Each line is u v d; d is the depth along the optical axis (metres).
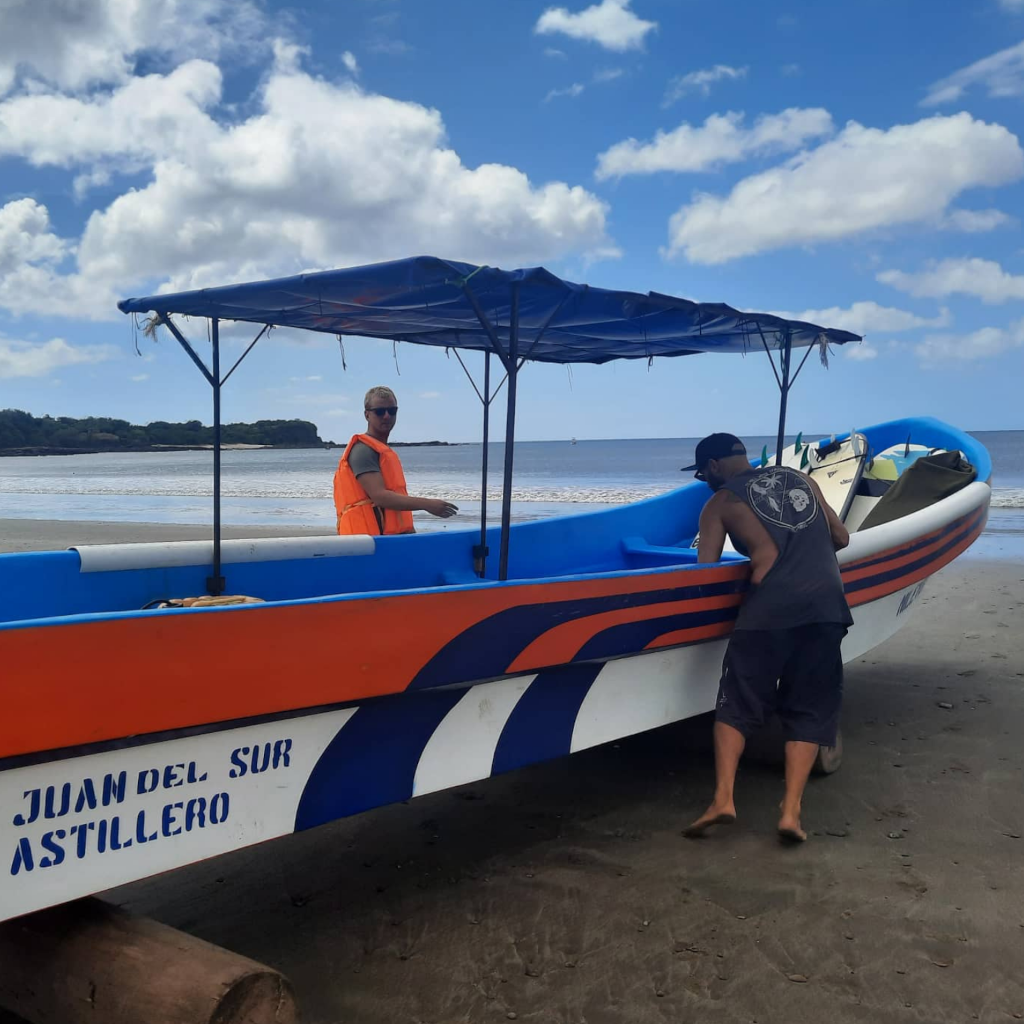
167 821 2.37
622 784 4.26
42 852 2.16
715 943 2.88
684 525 6.60
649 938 2.92
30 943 2.26
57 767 2.15
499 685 3.15
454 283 3.06
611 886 3.27
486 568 5.21
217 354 3.88
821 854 3.48
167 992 2.06
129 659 2.21
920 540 5.06
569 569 5.79
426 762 2.98
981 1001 2.55
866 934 2.90
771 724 5.02
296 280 3.14
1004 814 3.80
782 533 3.73
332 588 4.55
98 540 14.16
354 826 3.82
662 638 3.65
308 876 3.38
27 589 3.63
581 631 3.31
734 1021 2.50
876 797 4.02
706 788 4.19
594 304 3.61
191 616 2.30
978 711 5.20
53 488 33.28
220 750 2.45
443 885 3.30
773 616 3.63
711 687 4.05
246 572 4.24
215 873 3.41
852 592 4.65
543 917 3.07
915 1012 2.51
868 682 5.84
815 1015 2.52
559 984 2.69
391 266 2.92
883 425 7.09
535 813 3.94
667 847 3.58
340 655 2.61
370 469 5.02
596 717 3.54
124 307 3.53
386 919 3.07
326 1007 2.59
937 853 3.45
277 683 2.49
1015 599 8.45
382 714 2.82
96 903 2.39
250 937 2.96
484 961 2.81
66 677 2.12
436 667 2.87
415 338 4.68
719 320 4.21
